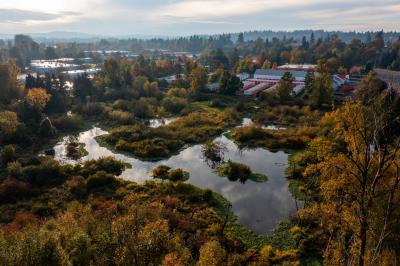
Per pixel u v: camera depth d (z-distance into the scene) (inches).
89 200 1845.5
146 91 4539.9
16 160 2413.9
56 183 2085.4
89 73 6397.6
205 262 1106.7
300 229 1568.7
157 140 2861.7
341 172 999.6
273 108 3850.9
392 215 939.3
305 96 4234.7
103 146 2878.9
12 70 4153.5
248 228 1631.4
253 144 2849.4
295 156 2518.5
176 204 1803.6
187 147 2842.0
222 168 2362.2
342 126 1153.4
